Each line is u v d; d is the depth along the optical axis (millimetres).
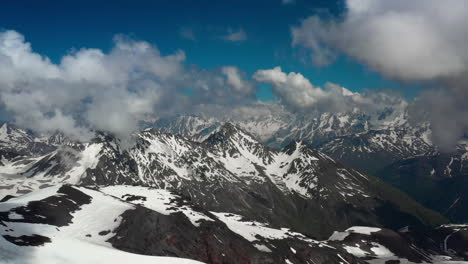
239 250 174500
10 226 119875
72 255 104875
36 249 102438
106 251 114500
